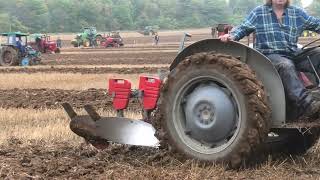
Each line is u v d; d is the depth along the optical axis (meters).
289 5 7.46
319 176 6.63
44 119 13.09
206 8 184.38
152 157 7.62
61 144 9.36
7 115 13.76
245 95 6.68
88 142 8.46
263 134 6.70
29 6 171.62
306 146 7.80
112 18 182.25
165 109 7.27
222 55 6.98
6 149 8.82
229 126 6.88
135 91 8.20
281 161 7.40
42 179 6.79
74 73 28.36
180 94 7.17
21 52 40.84
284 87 7.08
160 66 32.50
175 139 7.18
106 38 83.31
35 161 7.82
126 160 7.73
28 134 10.61
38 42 55.91
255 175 6.68
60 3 174.75
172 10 188.88
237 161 6.77
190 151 7.07
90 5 177.25
